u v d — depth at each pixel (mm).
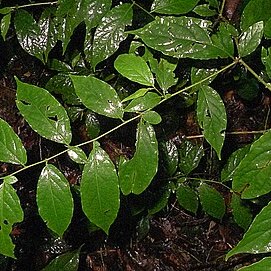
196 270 1483
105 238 1479
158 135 1162
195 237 1528
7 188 640
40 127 652
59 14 862
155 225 1544
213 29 817
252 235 547
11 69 1496
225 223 1514
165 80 688
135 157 648
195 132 1397
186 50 687
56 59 1189
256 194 605
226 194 1436
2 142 648
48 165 642
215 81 1178
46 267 1197
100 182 635
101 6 804
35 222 1373
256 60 951
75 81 655
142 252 1507
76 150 645
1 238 642
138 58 673
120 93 1145
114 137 1397
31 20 990
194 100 1092
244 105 1450
